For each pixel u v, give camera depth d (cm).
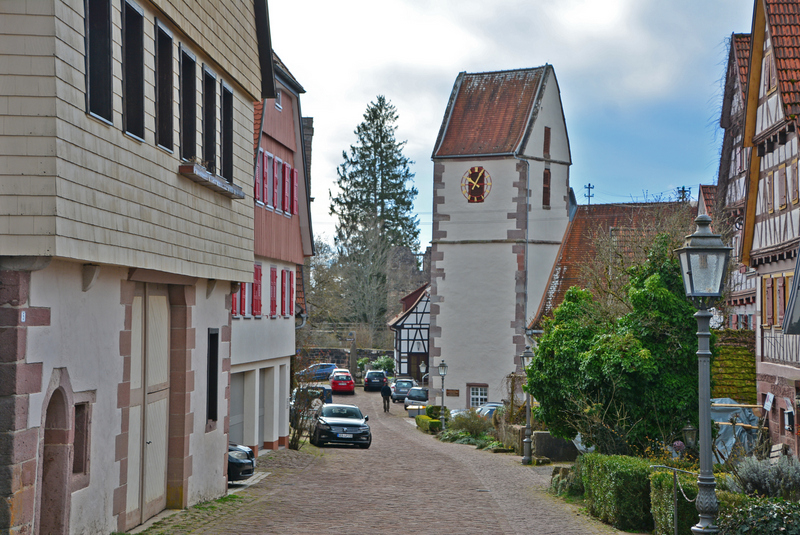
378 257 7488
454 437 3284
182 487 1308
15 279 807
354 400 5828
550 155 3962
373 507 1439
